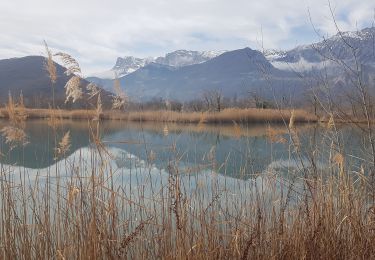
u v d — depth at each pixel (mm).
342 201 5520
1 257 4945
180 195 5148
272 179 6137
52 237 5227
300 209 5379
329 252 5027
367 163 5742
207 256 4844
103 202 4910
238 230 5109
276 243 5121
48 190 5535
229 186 6988
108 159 5395
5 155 6000
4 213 5129
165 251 4910
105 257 4762
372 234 5137
